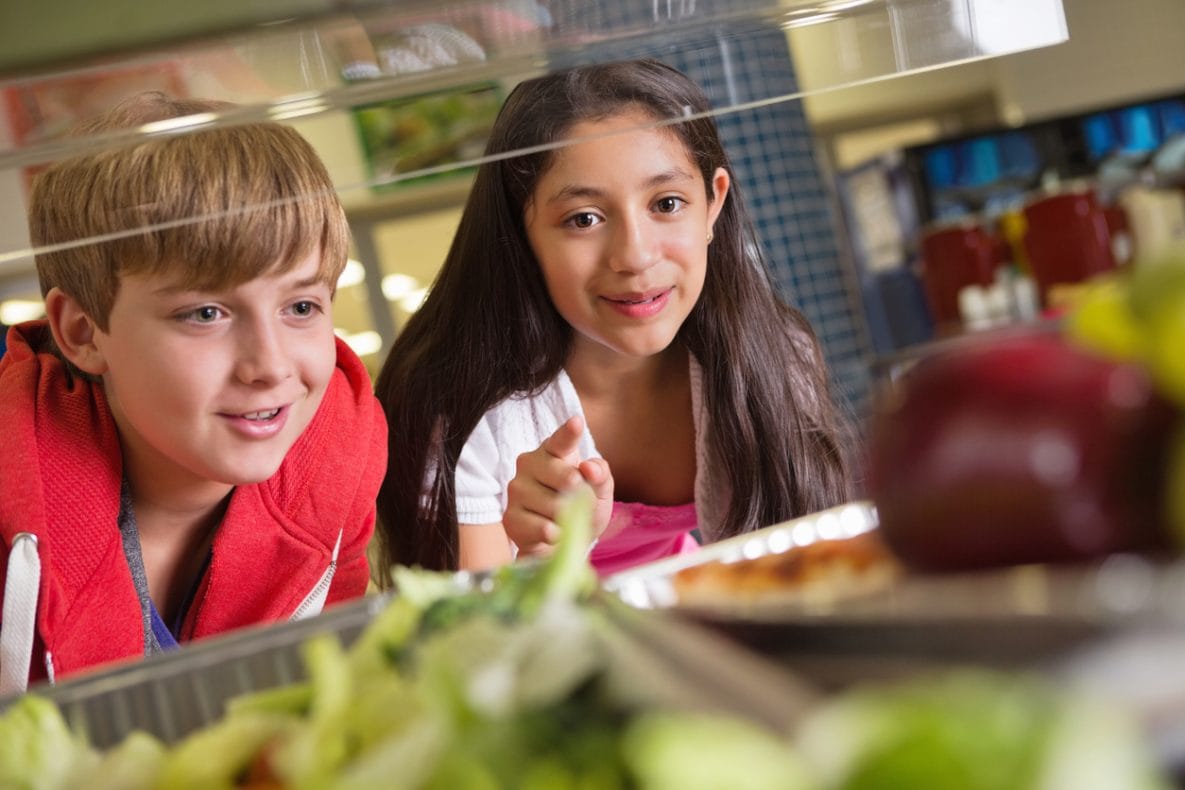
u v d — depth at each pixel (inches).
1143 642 12.2
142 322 36.0
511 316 53.7
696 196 50.3
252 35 23.0
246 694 23.6
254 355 36.6
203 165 34.3
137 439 38.9
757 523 54.0
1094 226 113.0
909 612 14.0
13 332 42.8
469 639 15.7
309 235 36.1
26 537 35.2
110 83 22.7
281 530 40.9
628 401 55.4
